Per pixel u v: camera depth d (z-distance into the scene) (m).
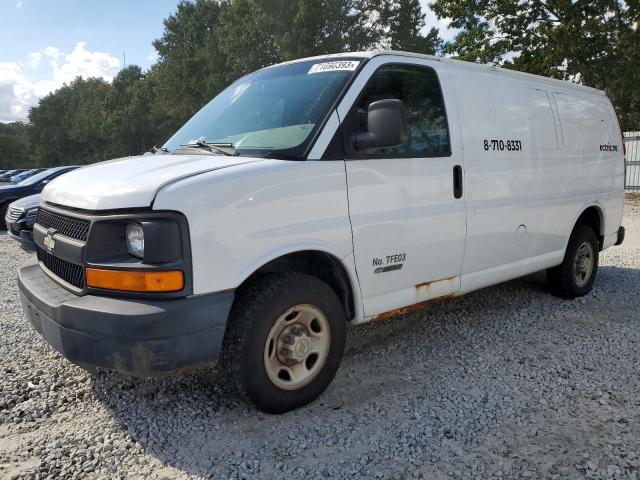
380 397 3.49
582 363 3.99
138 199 2.78
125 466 2.77
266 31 32.09
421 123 3.91
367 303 3.60
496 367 3.95
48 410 3.35
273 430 3.09
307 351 3.27
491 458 2.78
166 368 2.75
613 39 19.16
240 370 3.03
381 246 3.59
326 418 3.22
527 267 4.95
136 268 2.75
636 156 17.69
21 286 3.44
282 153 3.25
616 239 6.39
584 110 5.77
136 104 60.75
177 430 3.10
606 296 5.86
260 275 3.21
